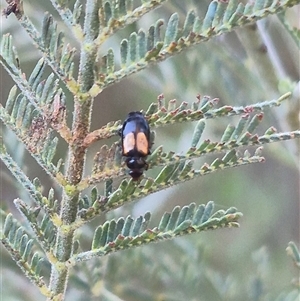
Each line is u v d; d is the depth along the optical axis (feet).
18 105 0.44
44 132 0.44
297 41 0.61
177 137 0.99
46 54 0.44
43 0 0.72
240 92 0.78
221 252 1.15
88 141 0.45
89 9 0.44
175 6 0.69
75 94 0.44
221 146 0.44
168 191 0.94
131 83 1.13
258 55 0.72
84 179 0.45
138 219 0.45
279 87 0.70
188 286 0.75
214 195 1.29
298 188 1.26
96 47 0.44
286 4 0.42
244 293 0.76
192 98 0.81
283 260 1.13
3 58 0.44
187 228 0.44
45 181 0.72
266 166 1.28
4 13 0.44
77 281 0.68
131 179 0.44
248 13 0.42
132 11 0.44
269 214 1.27
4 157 0.44
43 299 0.77
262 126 0.75
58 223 0.45
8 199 0.73
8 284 0.76
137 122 0.44
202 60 0.80
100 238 0.44
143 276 0.75
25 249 0.45
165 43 0.43
